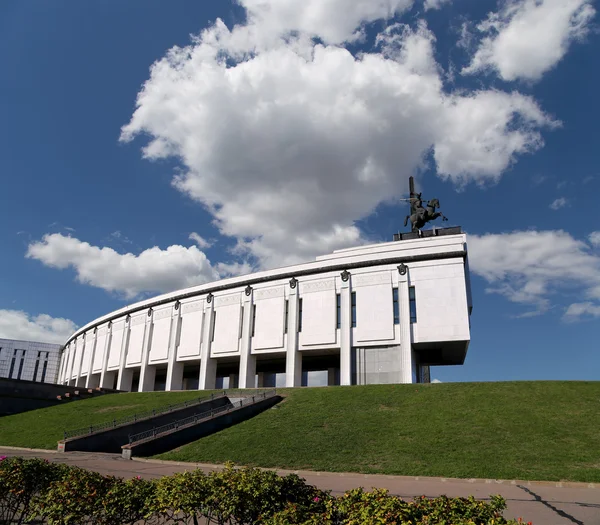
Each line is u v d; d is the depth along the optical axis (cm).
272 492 812
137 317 7319
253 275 6028
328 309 5369
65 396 5306
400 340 4931
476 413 2847
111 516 838
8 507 1033
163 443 2709
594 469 1939
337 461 2267
